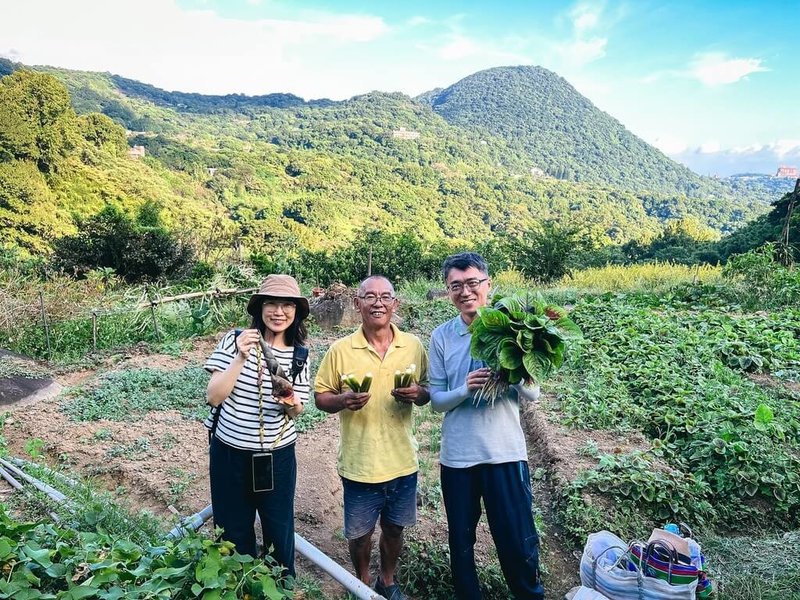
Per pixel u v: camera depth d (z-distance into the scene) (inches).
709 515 173.9
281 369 119.2
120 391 275.4
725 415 216.7
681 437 214.5
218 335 403.9
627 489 174.9
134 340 396.8
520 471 124.7
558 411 244.7
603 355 299.7
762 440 199.0
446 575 149.5
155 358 345.1
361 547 135.4
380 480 128.4
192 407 262.2
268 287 120.3
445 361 128.0
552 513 180.2
